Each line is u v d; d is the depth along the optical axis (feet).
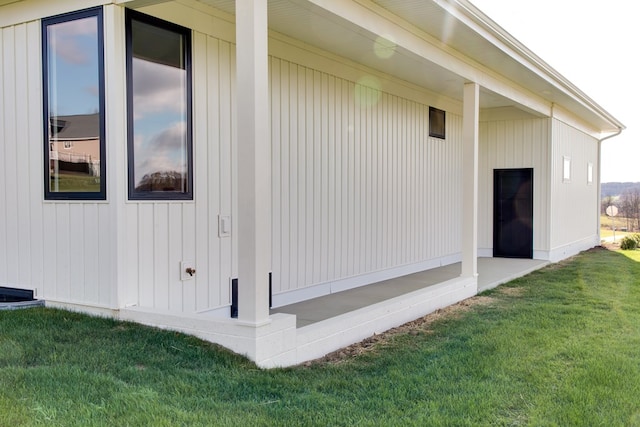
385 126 28.25
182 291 16.89
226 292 18.52
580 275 31.96
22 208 16.76
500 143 39.60
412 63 24.66
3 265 17.30
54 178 16.11
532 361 14.53
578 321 19.44
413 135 31.09
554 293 25.70
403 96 29.66
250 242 13.01
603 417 10.84
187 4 16.81
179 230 16.78
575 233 46.32
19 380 10.43
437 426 10.14
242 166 13.11
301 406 10.74
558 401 11.70
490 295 25.41
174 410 9.72
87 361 11.71
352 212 25.75
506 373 13.52
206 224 17.72
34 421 8.81
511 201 39.55
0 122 17.11
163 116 16.29
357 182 26.05
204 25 17.48
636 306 22.30
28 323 14.17
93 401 9.77
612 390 12.39
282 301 21.62
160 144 16.20
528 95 32.89
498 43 22.81
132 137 15.26
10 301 16.25
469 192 25.23
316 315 19.98
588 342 16.56
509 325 18.92
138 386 10.67
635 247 51.31
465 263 25.48
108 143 14.85
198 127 17.38
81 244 15.52
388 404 11.14
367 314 17.26
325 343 15.26
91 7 14.97
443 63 22.35
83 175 15.46
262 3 13.11
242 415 9.95
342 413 10.52
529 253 38.91
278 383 11.91
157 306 16.05
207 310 17.80
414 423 10.20
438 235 34.47
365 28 17.40
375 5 17.81
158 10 15.88
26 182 16.65
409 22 19.71
